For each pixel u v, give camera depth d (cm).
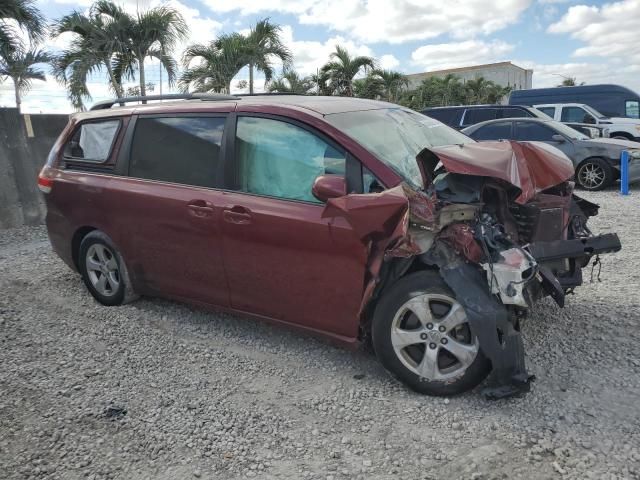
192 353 421
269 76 2011
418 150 403
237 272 408
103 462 299
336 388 363
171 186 445
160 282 468
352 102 440
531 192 339
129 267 486
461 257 336
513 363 318
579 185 1203
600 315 448
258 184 400
